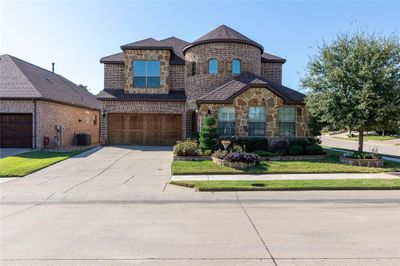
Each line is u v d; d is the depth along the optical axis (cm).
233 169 1241
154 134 2214
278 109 1716
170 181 1041
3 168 1249
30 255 465
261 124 1714
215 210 737
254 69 2094
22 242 521
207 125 1586
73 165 1377
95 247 497
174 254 467
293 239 531
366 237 540
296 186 953
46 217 677
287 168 1271
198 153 1502
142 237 545
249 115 1709
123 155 1686
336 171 1236
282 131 1736
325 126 1655
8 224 625
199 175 1170
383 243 511
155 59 2284
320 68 1491
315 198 852
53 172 1224
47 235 557
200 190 933
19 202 815
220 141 1595
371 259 446
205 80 2028
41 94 1906
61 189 945
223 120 1703
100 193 898
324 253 468
